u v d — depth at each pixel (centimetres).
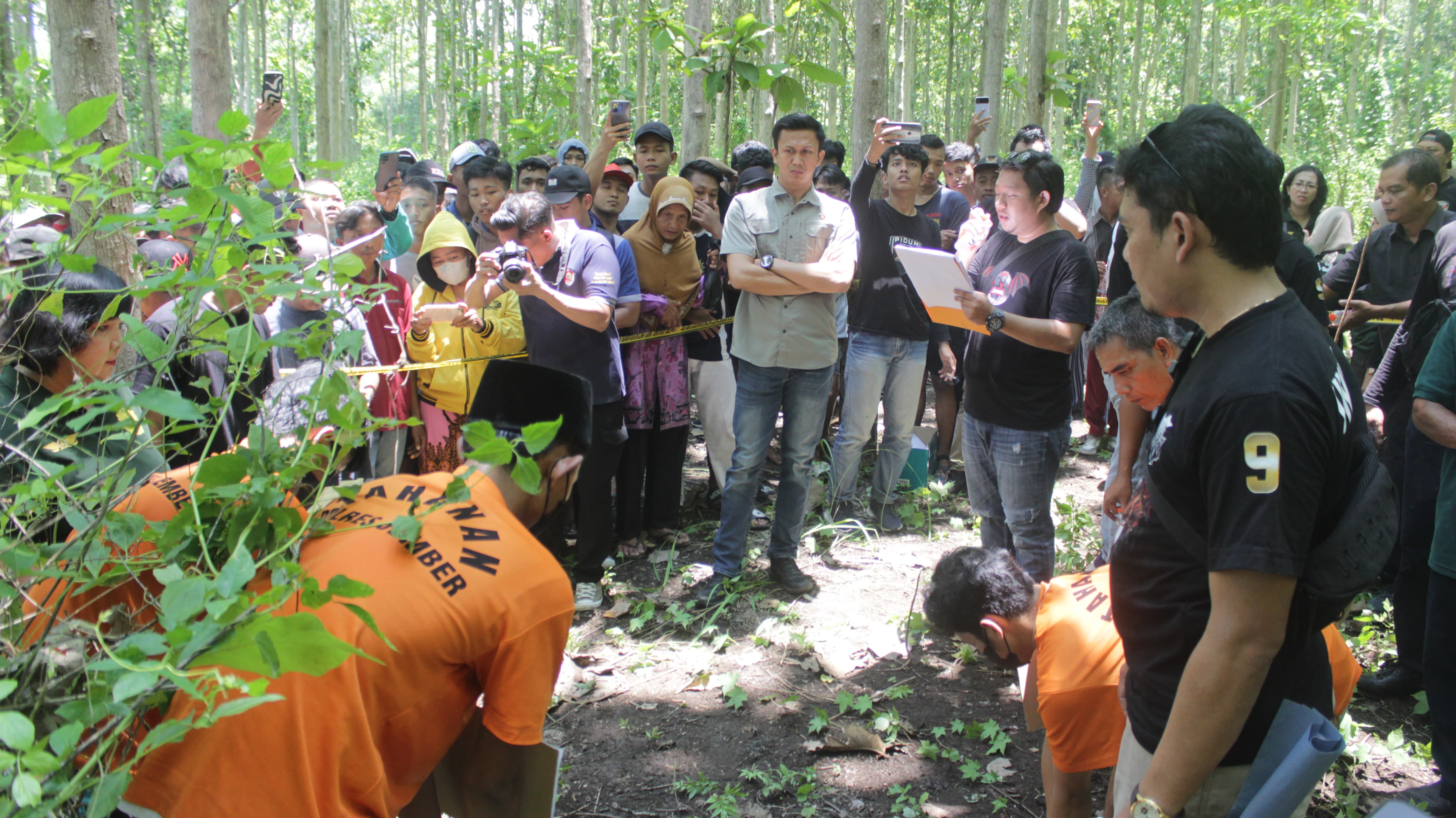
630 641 395
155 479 193
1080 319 349
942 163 692
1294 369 146
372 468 270
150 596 155
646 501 497
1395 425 400
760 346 407
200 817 151
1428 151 657
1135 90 2400
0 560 132
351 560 172
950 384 580
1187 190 150
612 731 330
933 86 2723
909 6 1778
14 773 102
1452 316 280
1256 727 170
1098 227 662
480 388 207
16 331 195
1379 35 2602
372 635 165
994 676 364
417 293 453
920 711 341
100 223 142
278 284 148
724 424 531
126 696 103
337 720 159
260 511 147
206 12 547
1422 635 340
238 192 153
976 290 391
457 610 173
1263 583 145
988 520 404
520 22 1730
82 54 326
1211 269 155
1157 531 172
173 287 144
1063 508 473
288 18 2256
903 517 526
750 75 530
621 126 536
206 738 152
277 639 119
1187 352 177
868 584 445
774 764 312
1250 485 145
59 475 143
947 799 295
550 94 1387
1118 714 225
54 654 131
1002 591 249
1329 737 154
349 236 397
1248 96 2375
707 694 354
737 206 411
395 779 182
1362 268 534
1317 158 2298
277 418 202
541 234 404
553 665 186
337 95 1869
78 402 138
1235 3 2097
